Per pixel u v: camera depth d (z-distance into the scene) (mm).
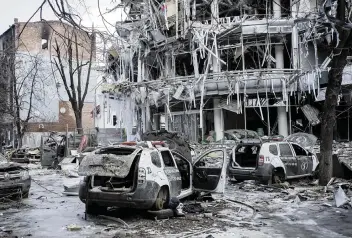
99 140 31844
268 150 14273
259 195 12438
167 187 9312
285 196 12172
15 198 12305
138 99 28891
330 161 14086
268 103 27047
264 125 29891
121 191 8727
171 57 29750
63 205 11391
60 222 8852
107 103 32375
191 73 32406
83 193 9078
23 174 12391
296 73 25062
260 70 25266
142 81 27875
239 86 25953
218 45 27328
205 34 25922
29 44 31328
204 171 11336
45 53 31516
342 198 10656
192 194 11359
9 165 12477
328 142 14094
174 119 29969
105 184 8961
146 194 8633
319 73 23484
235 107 26734
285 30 26172
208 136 27797
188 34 26328
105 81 28922
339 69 13430
